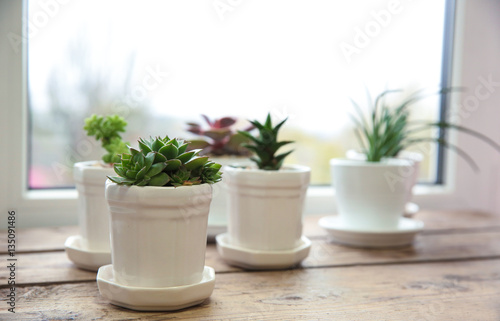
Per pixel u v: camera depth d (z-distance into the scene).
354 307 0.60
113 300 0.57
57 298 0.60
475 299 0.64
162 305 0.56
